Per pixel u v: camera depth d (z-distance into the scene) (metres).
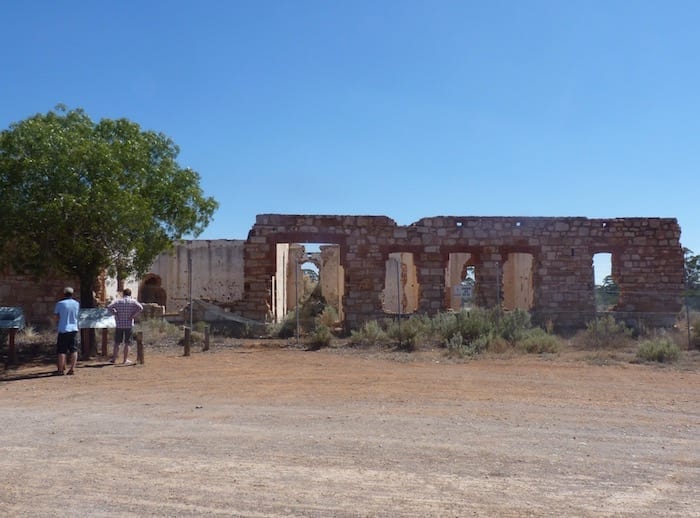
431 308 30.16
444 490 7.43
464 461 8.58
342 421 11.09
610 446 9.45
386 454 8.90
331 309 34.69
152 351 22.72
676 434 10.27
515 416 11.57
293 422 11.02
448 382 15.70
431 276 30.33
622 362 19.28
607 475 8.02
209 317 29.30
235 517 6.63
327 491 7.38
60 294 29.58
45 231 19.44
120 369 18.28
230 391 14.52
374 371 17.89
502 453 8.98
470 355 21.03
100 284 30.50
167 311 42.19
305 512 6.76
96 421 11.13
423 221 30.58
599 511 6.80
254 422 11.02
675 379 16.25
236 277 42.47
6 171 19.23
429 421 11.09
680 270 30.80
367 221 30.36
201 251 42.78
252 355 22.00
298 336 25.28
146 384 15.62
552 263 30.69
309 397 13.65
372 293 30.00
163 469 8.20
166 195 22.17
